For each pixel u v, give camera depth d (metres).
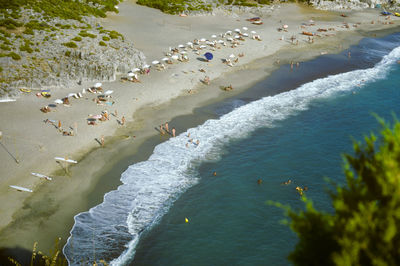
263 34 98.50
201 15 112.25
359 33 104.81
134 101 60.88
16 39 72.56
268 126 55.28
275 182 42.97
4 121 52.50
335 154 48.47
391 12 132.38
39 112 55.44
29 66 66.19
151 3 116.50
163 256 33.12
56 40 73.56
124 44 79.38
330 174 44.28
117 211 38.03
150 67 73.44
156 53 80.62
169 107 60.00
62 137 49.62
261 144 50.72
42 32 76.00
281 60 82.06
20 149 46.44
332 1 135.00
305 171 44.94
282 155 48.22
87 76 67.19
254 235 35.44
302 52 87.44
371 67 79.50
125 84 66.38
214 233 35.75
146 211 38.31
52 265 15.51
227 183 42.78
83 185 41.44
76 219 36.62
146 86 66.06
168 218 37.53
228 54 82.81
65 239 34.19
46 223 35.88
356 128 54.91
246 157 47.78
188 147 49.53
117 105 59.19
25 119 53.28
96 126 52.88
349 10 132.00
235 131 53.75
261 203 39.59
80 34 78.00
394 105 61.88
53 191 40.16
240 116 57.97
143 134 52.16
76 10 95.25
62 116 54.72
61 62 68.56
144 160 46.53
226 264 32.47
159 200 39.94
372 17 123.31
